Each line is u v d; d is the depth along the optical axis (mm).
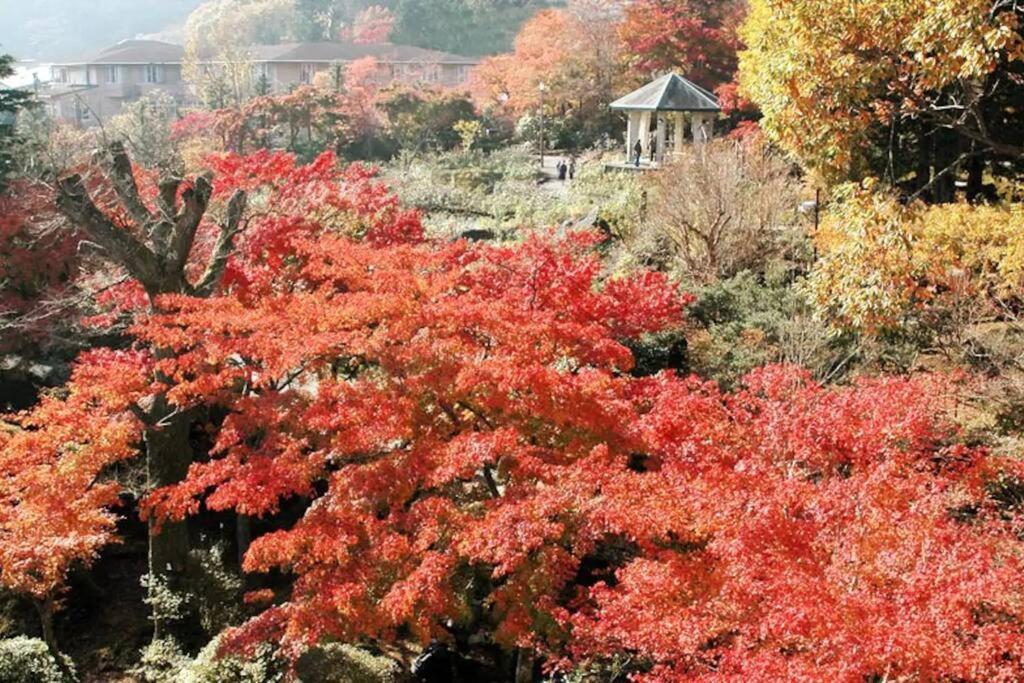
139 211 14398
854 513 7750
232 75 63031
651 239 22000
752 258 20438
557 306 12453
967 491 9375
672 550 8531
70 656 12922
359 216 18609
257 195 26188
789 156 22578
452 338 10891
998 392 12938
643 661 10094
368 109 54125
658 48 47406
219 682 11102
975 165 20328
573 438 10258
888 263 13445
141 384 12414
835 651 6457
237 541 15102
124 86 79000
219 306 12805
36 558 10969
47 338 19547
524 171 40531
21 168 23750
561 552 9023
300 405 11836
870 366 15102
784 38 15406
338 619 9500
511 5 95500
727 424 9891
